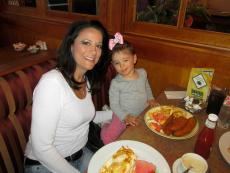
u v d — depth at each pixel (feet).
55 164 3.13
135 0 4.88
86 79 3.82
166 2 4.64
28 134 3.68
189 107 3.67
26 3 6.79
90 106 3.55
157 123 3.23
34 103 2.97
